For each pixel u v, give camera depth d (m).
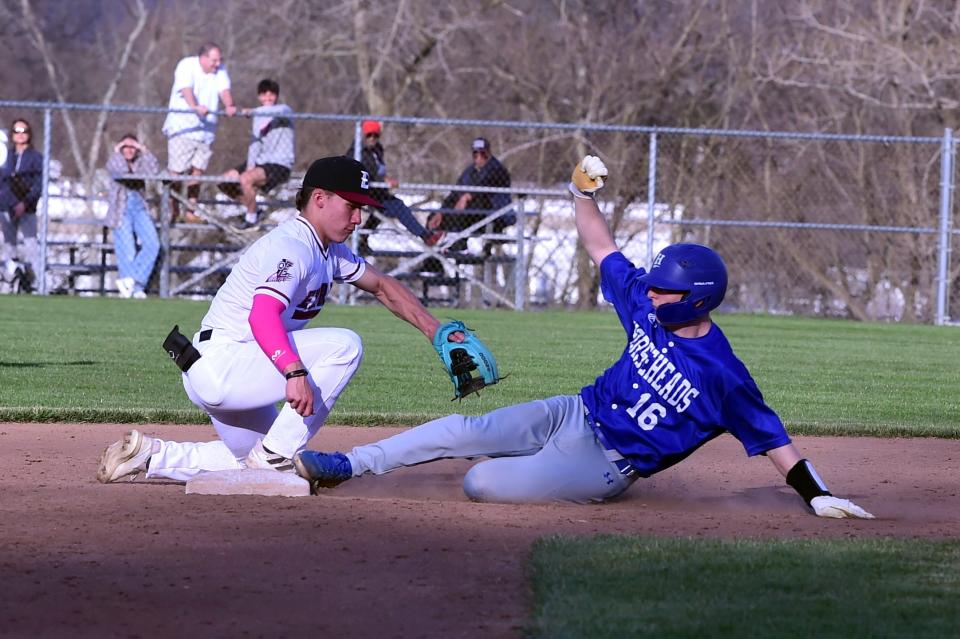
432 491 18.12
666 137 77.88
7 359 33.62
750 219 74.12
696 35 84.62
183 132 55.53
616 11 87.12
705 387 15.91
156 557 12.76
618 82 84.25
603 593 11.38
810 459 22.42
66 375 30.77
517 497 16.58
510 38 88.94
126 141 56.47
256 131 54.91
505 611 11.13
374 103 88.06
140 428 23.98
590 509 16.28
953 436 25.38
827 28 75.94
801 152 75.44
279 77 92.31
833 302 74.81
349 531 14.06
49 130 55.69
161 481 17.78
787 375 35.31
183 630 10.53
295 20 92.75
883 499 18.45
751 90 82.50
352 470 16.69
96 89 108.44
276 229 16.44
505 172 58.91
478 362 17.08
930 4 79.50
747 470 20.97
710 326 16.14
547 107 85.75
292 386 15.63
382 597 11.50
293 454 16.61
